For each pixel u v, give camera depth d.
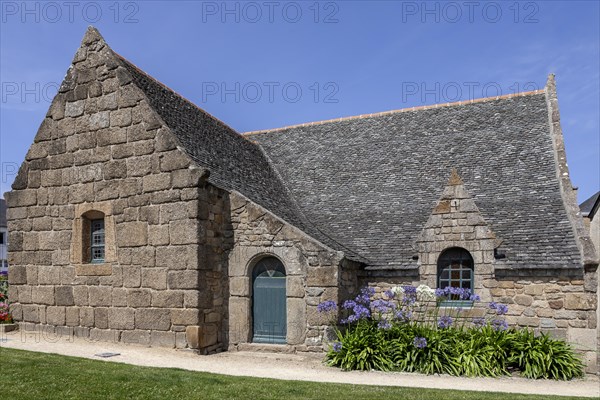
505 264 11.41
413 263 12.42
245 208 12.26
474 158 15.55
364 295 11.53
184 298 11.31
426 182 15.42
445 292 11.19
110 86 12.60
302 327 11.53
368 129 18.67
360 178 16.61
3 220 45.94
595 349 10.56
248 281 12.12
